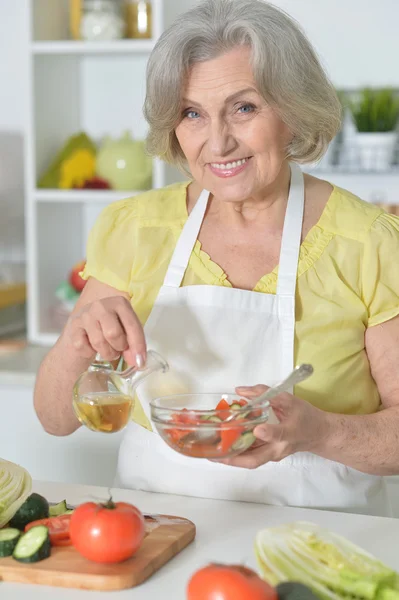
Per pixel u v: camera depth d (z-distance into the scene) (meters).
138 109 2.04
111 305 1.55
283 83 1.53
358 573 1.12
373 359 1.72
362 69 3.16
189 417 1.33
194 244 1.77
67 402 1.73
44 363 1.75
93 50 3.13
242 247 1.76
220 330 1.71
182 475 1.69
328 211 1.78
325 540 1.18
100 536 1.24
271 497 1.65
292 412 1.47
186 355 1.74
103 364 1.46
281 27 1.55
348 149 3.16
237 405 1.41
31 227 3.25
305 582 1.12
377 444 1.58
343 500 1.67
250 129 1.55
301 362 1.69
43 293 3.34
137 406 1.75
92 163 3.23
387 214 1.79
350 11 3.14
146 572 1.27
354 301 1.71
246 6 1.56
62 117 3.38
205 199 1.81
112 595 1.22
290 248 1.73
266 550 1.17
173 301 1.74
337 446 1.56
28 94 3.19
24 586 1.24
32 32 3.17
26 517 1.40
